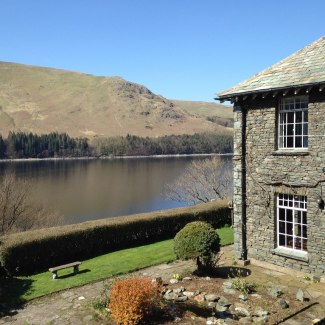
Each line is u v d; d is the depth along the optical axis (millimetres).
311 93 13305
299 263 13922
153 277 13883
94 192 60312
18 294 12914
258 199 15125
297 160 13812
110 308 10531
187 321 10102
